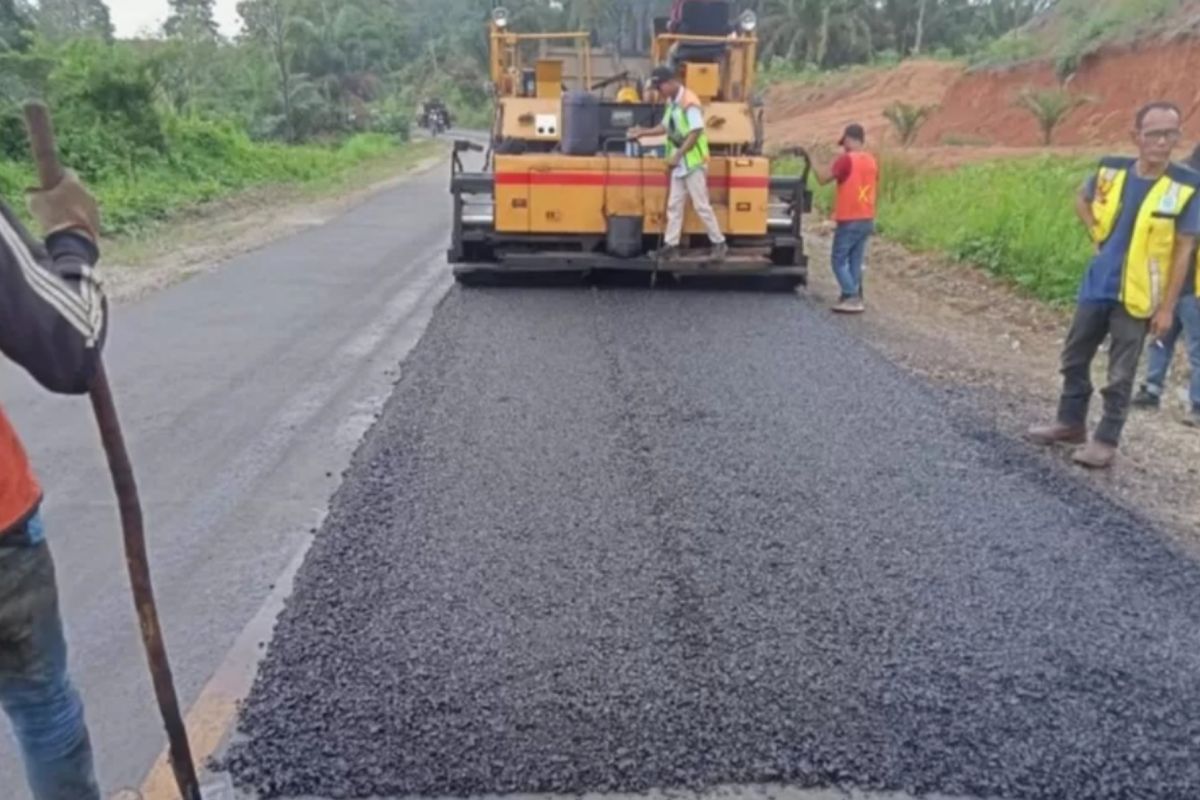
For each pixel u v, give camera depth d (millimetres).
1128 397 5051
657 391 6051
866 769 2668
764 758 2699
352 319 8297
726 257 9508
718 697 2945
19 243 1759
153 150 19938
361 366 6793
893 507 4348
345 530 4027
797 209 9711
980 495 4516
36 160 1945
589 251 9648
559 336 7531
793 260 9734
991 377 6848
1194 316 5996
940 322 8836
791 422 5500
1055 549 3971
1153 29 25109
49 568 1984
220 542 4094
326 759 2674
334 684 2988
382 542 3920
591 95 10102
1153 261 4867
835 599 3520
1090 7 30453
